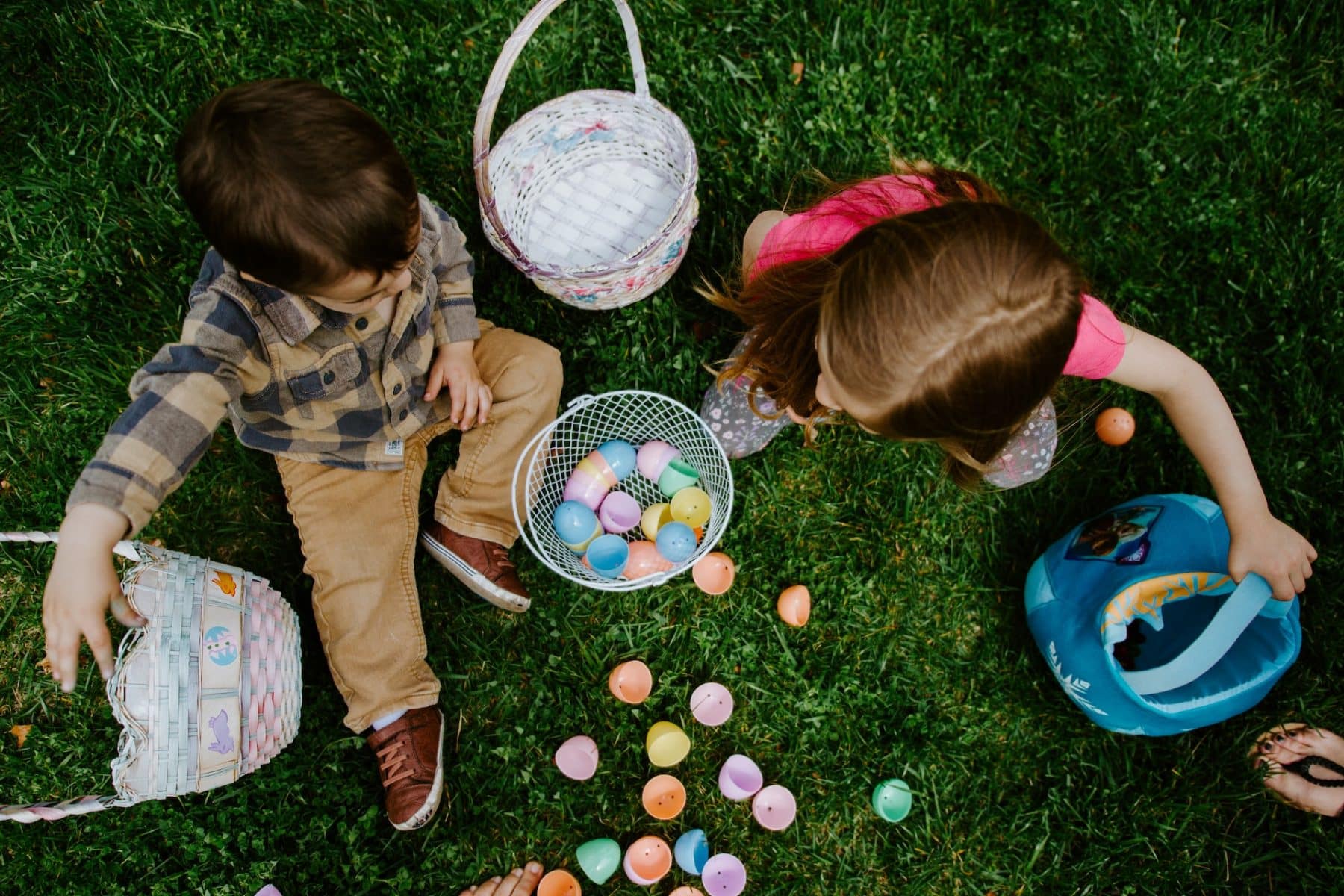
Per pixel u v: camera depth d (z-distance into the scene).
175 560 1.74
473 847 2.26
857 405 1.55
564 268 1.98
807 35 2.62
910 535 2.49
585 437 2.43
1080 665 2.15
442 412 2.20
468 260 2.06
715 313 2.54
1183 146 2.67
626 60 2.60
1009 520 2.52
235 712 1.77
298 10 2.50
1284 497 2.47
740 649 2.40
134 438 1.52
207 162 1.43
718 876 2.18
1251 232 2.62
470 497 2.21
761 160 2.57
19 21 2.43
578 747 2.24
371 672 2.09
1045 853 2.35
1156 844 2.32
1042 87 2.68
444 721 2.31
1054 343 1.49
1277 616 2.06
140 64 2.44
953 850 2.35
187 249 2.38
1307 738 2.31
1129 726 2.15
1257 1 2.70
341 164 1.44
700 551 2.18
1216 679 2.12
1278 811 2.33
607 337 2.48
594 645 2.38
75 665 1.50
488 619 2.38
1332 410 2.49
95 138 2.41
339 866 2.20
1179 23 2.70
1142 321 2.59
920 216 1.52
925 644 2.46
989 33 2.66
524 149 2.28
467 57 2.54
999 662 2.46
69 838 2.14
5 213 2.36
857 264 1.50
